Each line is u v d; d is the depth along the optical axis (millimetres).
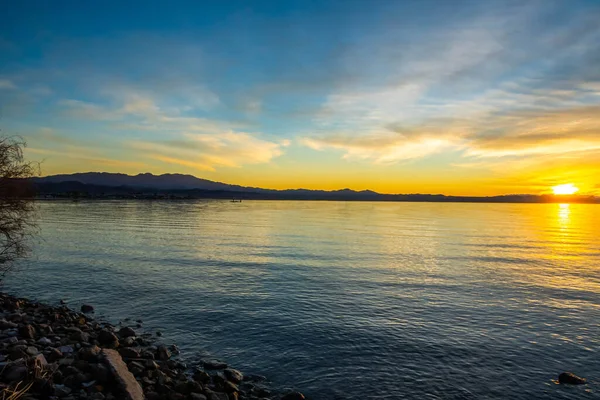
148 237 55094
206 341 15297
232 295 22391
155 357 13156
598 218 178125
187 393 10336
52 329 14883
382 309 19938
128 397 9180
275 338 15719
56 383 9820
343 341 15492
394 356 14125
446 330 16906
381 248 46375
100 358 11000
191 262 33688
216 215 130750
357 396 11328
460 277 28703
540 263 36344
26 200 22719
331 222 101312
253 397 10938
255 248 44375
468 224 104688
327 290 23875
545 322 18172
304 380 12219
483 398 11320
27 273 27969
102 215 113625
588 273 31172
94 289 23547
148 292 22891
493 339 15930
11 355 10977
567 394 11570
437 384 12102
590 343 15609
